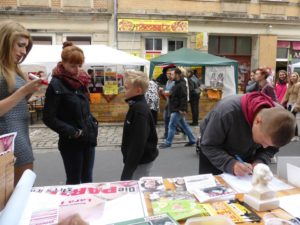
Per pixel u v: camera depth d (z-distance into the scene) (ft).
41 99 31.86
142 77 8.95
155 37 43.24
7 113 7.23
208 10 45.06
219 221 4.52
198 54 30.86
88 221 4.73
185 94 22.88
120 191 5.77
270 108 5.70
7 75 7.18
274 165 14.94
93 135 10.28
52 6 40.09
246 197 5.31
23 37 7.42
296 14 49.29
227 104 6.82
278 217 4.86
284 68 50.24
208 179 6.29
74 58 9.41
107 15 41.14
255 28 47.42
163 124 32.53
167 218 4.69
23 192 4.61
